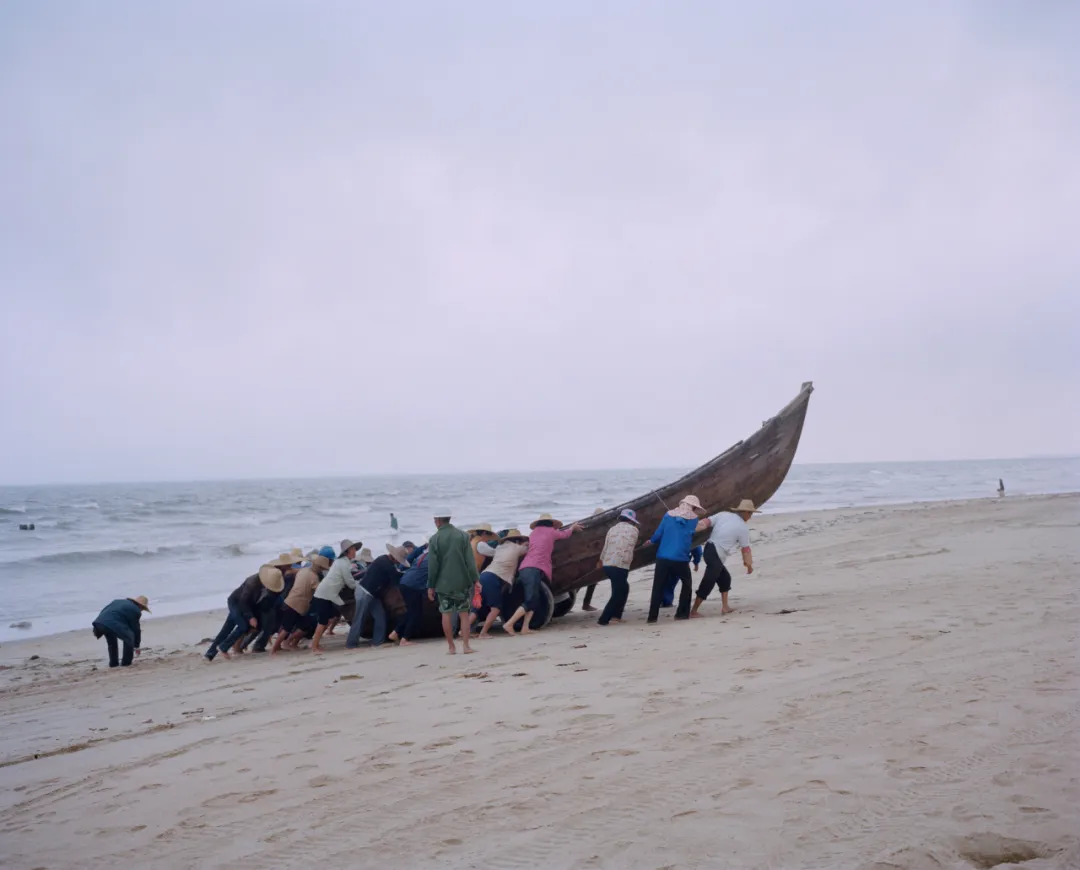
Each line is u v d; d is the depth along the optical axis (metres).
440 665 9.03
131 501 85.44
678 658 7.68
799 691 5.91
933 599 10.08
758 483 12.89
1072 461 179.50
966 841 3.32
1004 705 5.11
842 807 3.76
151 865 3.98
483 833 3.93
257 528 43.84
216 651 11.96
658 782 4.33
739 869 3.28
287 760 5.49
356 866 3.73
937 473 125.44
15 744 7.23
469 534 12.19
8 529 44.66
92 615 18.73
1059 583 10.56
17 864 4.16
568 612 13.24
